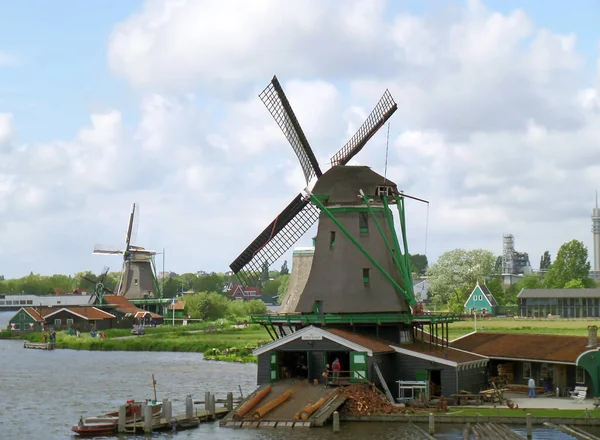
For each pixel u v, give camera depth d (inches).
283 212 2783.0
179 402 2576.3
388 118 2748.5
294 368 2447.1
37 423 2242.9
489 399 2257.6
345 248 2504.9
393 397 2306.8
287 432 1950.1
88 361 4121.6
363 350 2198.6
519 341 2583.7
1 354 4699.8
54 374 3479.3
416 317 2411.4
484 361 2480.3
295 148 2741.1
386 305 2449.6
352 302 2454.5
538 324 5423.2
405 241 2544.3
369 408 2100.1
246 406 2094.0
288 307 3599.9
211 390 2869.1
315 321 2432.3
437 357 2278.5
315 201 2529.5
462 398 2237.9
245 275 2773.1
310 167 2723.9
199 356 4379.9
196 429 2015.3
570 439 1835.6
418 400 2208.4
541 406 2188.7
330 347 2239.2
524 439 1827.0
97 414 2388.0
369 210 2495.1
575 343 2474.2
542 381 2465.6
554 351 2425.0
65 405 2566.4
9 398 2721.5
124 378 3287.4
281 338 2293.3
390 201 2566.4
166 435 1959.9
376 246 2503.7
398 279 2512.3
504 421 2027.6
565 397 2357.3
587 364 2299.5
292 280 3668.8
